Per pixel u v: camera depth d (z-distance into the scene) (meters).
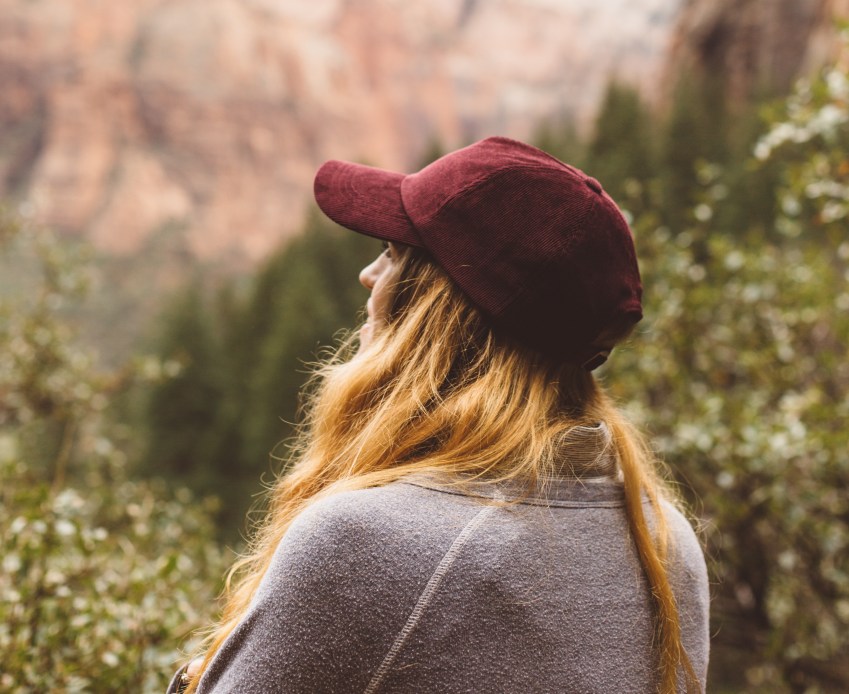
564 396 0.89
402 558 0.71
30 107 108.12
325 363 1.02
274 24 119.81
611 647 0.76
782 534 4.16
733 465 3.83
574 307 0.83
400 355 0.85
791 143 3.50
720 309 5.06
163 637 1.97
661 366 4.90
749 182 23.95
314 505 0.74
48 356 5.88
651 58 154.75
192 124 108.62
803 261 4.88
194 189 106.38
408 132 136.88
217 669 0.72
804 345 4.73
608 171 35.06
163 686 1.90
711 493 4.14
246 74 113.69
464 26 154.12
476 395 0.81
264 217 108.31
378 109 136.12
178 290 34.34
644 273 4.93
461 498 0.76
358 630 0.69
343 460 0.86
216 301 43.00
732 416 4.31
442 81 142.25
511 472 0.79
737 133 35.66
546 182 0.84
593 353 0.89
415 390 0.83
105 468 5.40
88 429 6.34
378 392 0.86
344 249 42.06
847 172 3.22
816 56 28.02
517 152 0.87
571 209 0.83
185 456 28.42
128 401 25.62
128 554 2.37
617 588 0.78
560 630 0.73
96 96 106.12
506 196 0.83
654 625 0.80
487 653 0.70
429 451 0.82
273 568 0.72
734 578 4.58
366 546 0.70
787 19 43.22
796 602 4.18
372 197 0.90
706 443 3.88
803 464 3.88
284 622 0.69
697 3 47.75
